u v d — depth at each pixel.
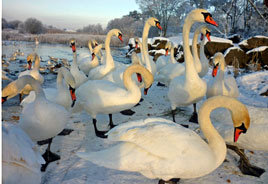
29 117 3.59
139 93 4.91
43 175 3.52
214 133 3.09
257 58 13.91
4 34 41.88
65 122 3.90
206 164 2.84
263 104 7.07
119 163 2.91
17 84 3.53
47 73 11.93
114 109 4.93
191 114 6.30
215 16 29.30
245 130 3.01
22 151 2.32
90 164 3.85
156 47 19.88
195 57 7.70
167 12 42.00
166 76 8.41
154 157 2.86
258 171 3.66
